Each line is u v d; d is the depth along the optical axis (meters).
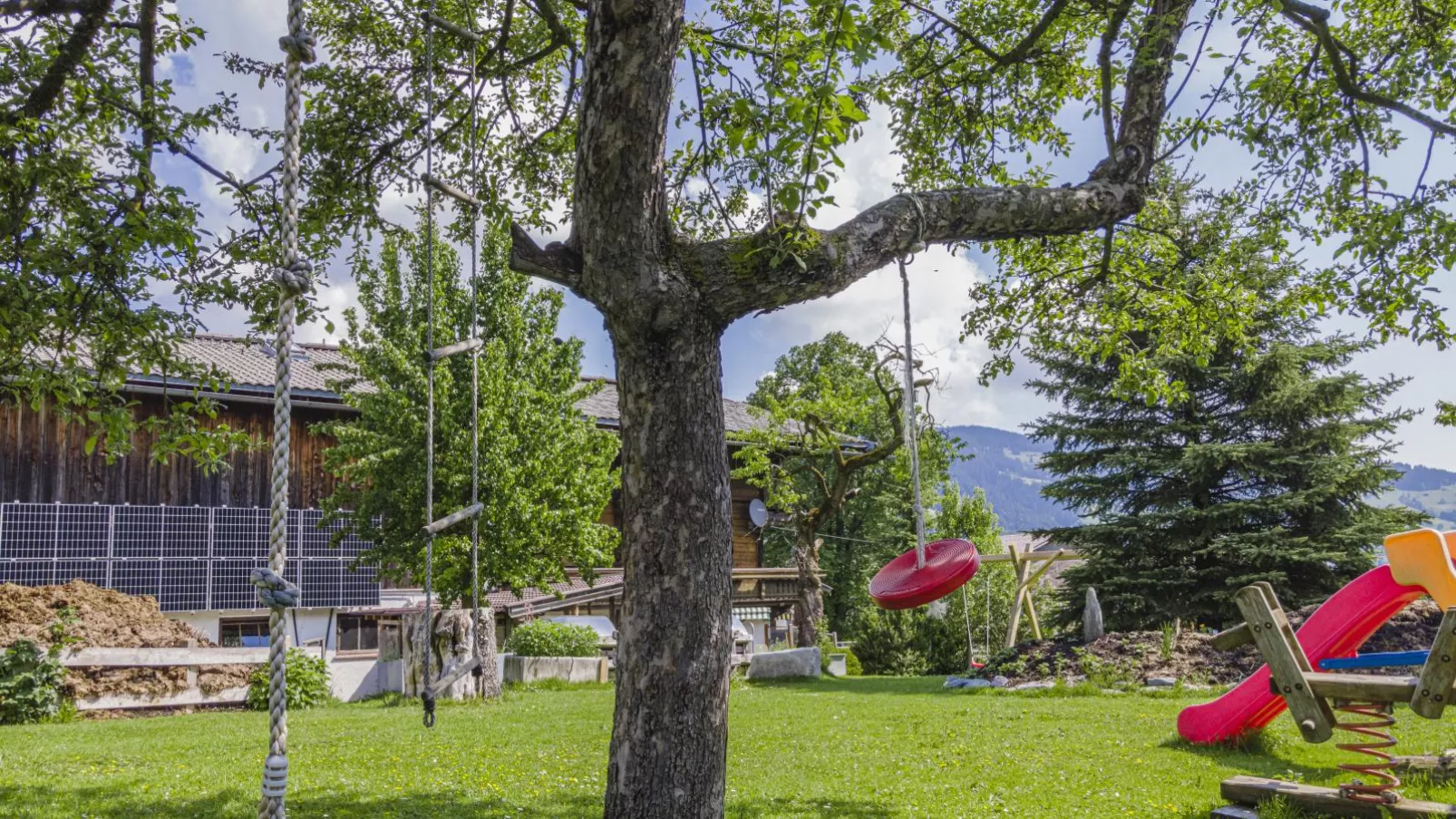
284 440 2.90
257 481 21.72
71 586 15.37
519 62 7.65
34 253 6.32
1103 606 24.95
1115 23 6.28
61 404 7.34
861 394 25.52
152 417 7.64
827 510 24.88
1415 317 7.71
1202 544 24.30
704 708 4.19
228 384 7.82
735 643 25.83
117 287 7.14
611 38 3.84
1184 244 9.05
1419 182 7.38
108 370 7.42
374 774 7.72
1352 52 7.53
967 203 5.18
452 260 17.81
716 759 4.21
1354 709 5.99
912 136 8.60
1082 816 6.37
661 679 4.18
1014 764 8.43
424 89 8.33
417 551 16.69
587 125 4.01
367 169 8.17
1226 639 6.02
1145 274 8.68
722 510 4.37
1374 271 7.77
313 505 22.20
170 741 9.65
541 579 18.00
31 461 19.38
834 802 6.83
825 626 37.38
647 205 4.12
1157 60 5.93
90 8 6.64
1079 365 26.38
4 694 12.47
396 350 16.80
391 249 17.78
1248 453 24.03
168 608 19.77
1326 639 8.15
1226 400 25.66
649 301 4.21
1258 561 23.23
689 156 7.54
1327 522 23.80
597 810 6.46
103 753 8.80
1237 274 8.77
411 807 6.37
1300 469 24.03
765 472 25.69
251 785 7.06
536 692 16.75
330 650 21.31
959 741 9.80
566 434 18.20
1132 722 11.09
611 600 27.39
